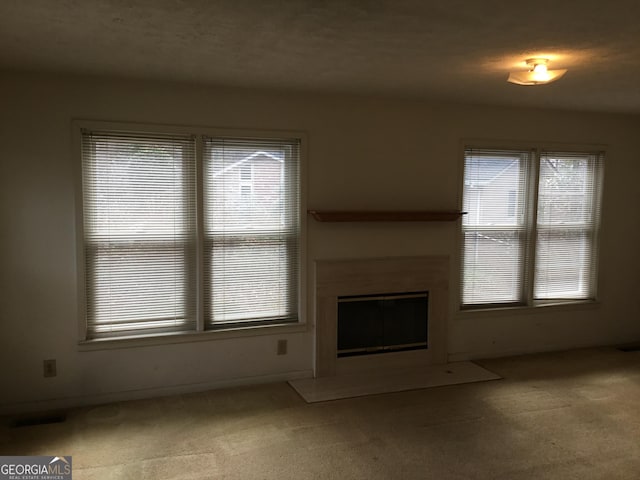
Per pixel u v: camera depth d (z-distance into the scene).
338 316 4.36
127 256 3.76
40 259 3.54
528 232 4.96
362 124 4.30
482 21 2.47
